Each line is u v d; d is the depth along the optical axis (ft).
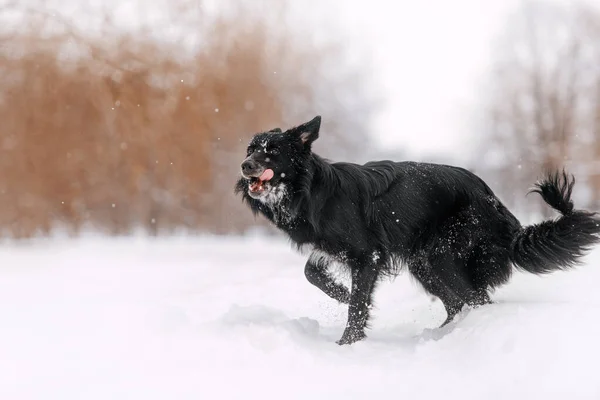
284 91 98.58
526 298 31.14
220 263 56.03
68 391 19.27
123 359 22.12
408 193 28.81
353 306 27.17
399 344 25.57
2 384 19.85
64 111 84.53
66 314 28.94
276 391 19.33
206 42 92.07
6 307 31.94
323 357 22.70
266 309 29.91
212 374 20.72
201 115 88.99
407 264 29.68
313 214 27.35
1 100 83.10
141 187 88.12
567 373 18.43
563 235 28.45
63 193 85.71
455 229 28.53
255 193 27.66
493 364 19.92
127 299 36.06
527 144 120.37
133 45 88.12
